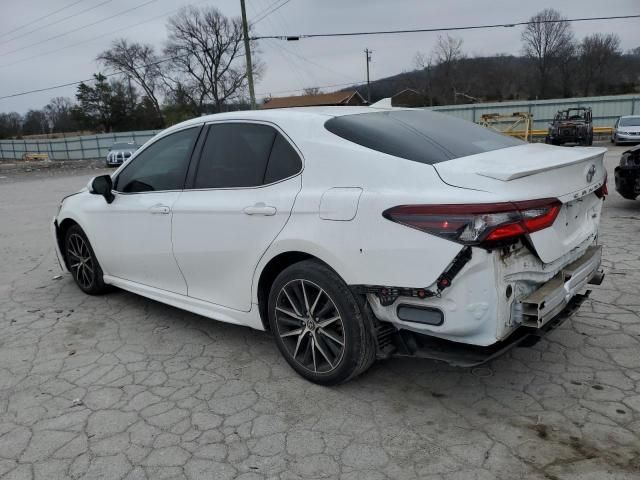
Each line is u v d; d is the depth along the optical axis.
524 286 2.69
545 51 56.50
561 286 2.80
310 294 3.16
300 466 2.55
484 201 2.46
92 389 3.38
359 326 2.95
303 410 3.03
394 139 3.04
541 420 2.81
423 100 61.19
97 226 4.66
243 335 4.11
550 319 2.74
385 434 2.76
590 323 3.94
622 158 7.91
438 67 61.06
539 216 2.59
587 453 2.53
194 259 3.79
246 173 3.47
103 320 4.56
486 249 2.47
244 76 58.16
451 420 2.86
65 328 4.42
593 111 33.66
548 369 3.33
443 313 2.60
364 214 2.78
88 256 5.05
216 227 3.55
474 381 3.25
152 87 67.06
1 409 3.18
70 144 46.59
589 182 3.05
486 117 26.47
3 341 4.20
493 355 2.68
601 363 3.37
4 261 6.96
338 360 3.07
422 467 2.50
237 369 3.56
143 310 4.76
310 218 3.02
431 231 2.55
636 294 4.45
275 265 3.38
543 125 34.41
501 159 2.89
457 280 2.53
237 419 2.97
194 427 2.91
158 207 3.98
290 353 3.35
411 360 3.55
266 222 3.24
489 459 2.52
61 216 5.16
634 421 2.76
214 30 57.66
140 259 4.29
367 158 2.91
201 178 3.77
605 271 5.07
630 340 3.65
